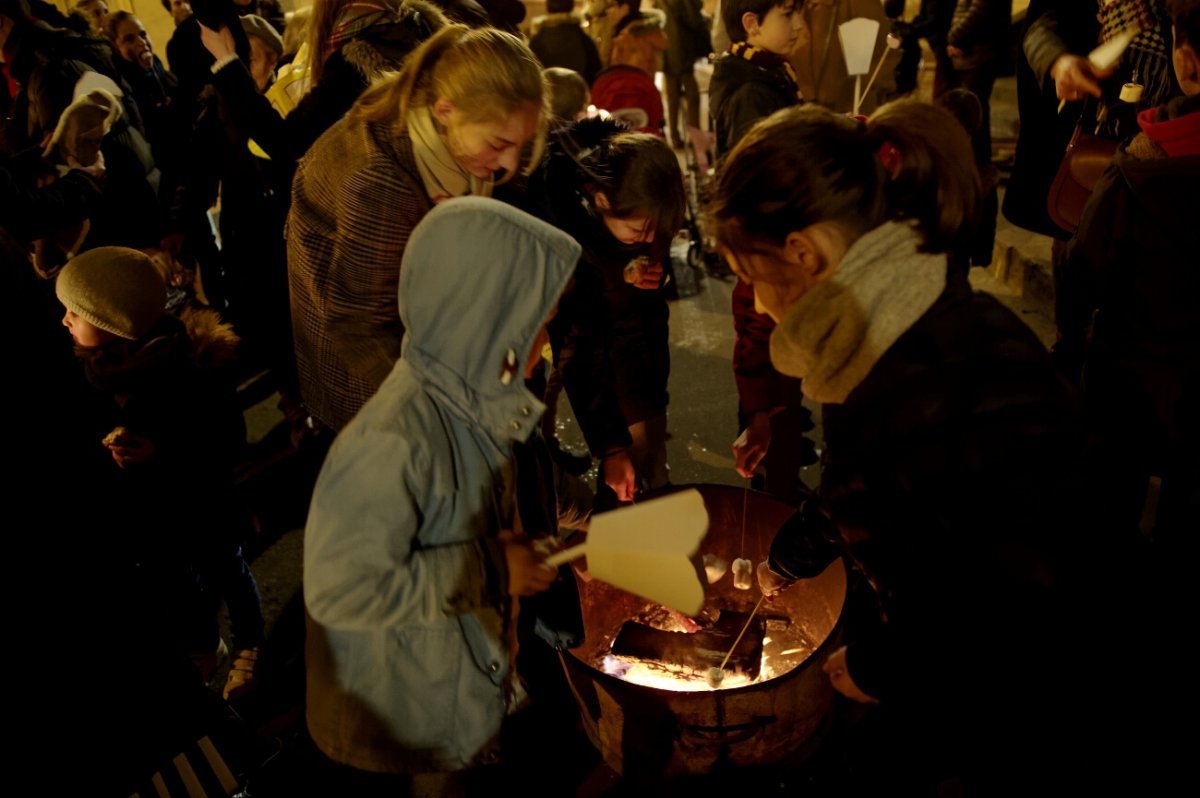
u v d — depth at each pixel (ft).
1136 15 7.41
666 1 18.65
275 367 11.22
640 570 3.51
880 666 4.22
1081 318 6.15
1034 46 8.18
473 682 4.78
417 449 4.13
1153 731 5.82
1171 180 5.18
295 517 10.62
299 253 6.28
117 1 18.85
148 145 11.23
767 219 3.66
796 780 7.03
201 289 13.15
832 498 4.17
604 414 7.36
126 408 6.74
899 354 3.60
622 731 6.30
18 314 5.06
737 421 11.71
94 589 5.57
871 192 3.59
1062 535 3.47
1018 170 9.15
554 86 9.64
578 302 7.10
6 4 9.55
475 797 5.73
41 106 9.91
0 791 5.38
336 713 4.84
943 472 3.53
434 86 5.35
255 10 14.02
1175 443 5.77
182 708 6.23
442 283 4.03
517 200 6.59
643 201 6.59
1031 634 3.69
